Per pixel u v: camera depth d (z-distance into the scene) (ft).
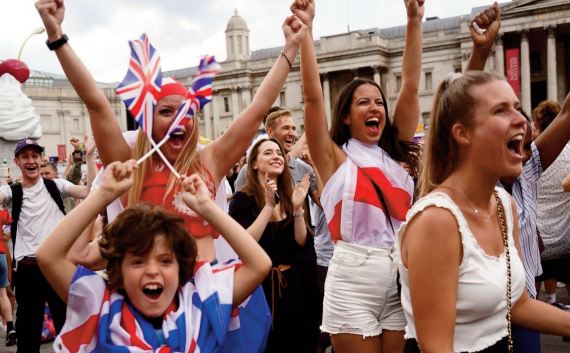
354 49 203.72
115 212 11.14
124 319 8.11
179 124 9.45
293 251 16.43
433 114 8.22
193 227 10.38
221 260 11.33
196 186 8.70
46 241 8.01
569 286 24.66
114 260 8.20
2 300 25.27
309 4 12.74
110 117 10.82
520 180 12.66
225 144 11.32
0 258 25.26
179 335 8.11
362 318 12.32
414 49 14.17
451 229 7.29
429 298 7.22
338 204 12.89
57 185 22.33
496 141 7.32
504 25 176.04
